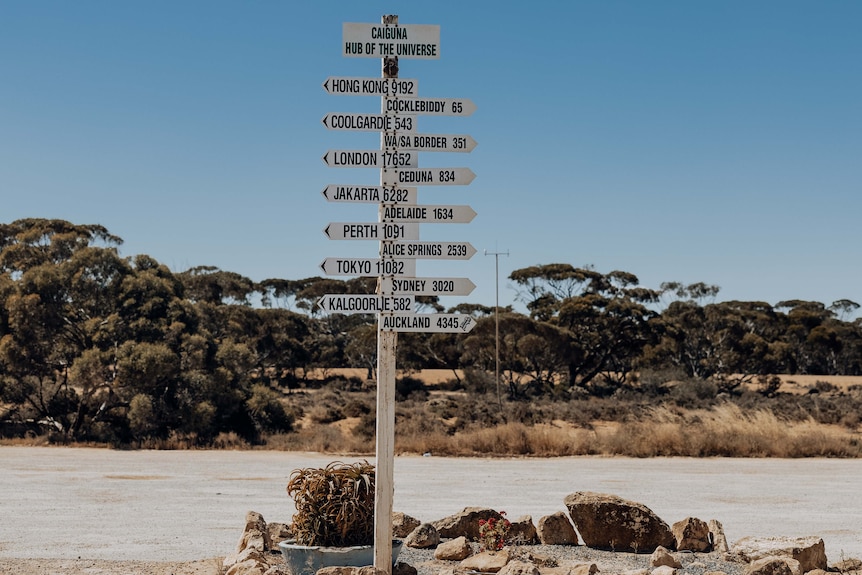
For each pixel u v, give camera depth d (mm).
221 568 8812
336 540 7844
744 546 8891
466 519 10195
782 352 65562
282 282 85375
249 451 29047
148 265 38406
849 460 24734
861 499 16438
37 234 39469
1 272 38719
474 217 8141
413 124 8148
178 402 33406
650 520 9625
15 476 20484
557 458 25578
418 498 16453
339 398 53125
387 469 7730
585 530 9781
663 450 26281
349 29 8133
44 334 34031
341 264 8023
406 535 10398
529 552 8875
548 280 69562
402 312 7961
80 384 32094
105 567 9289
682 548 9562
